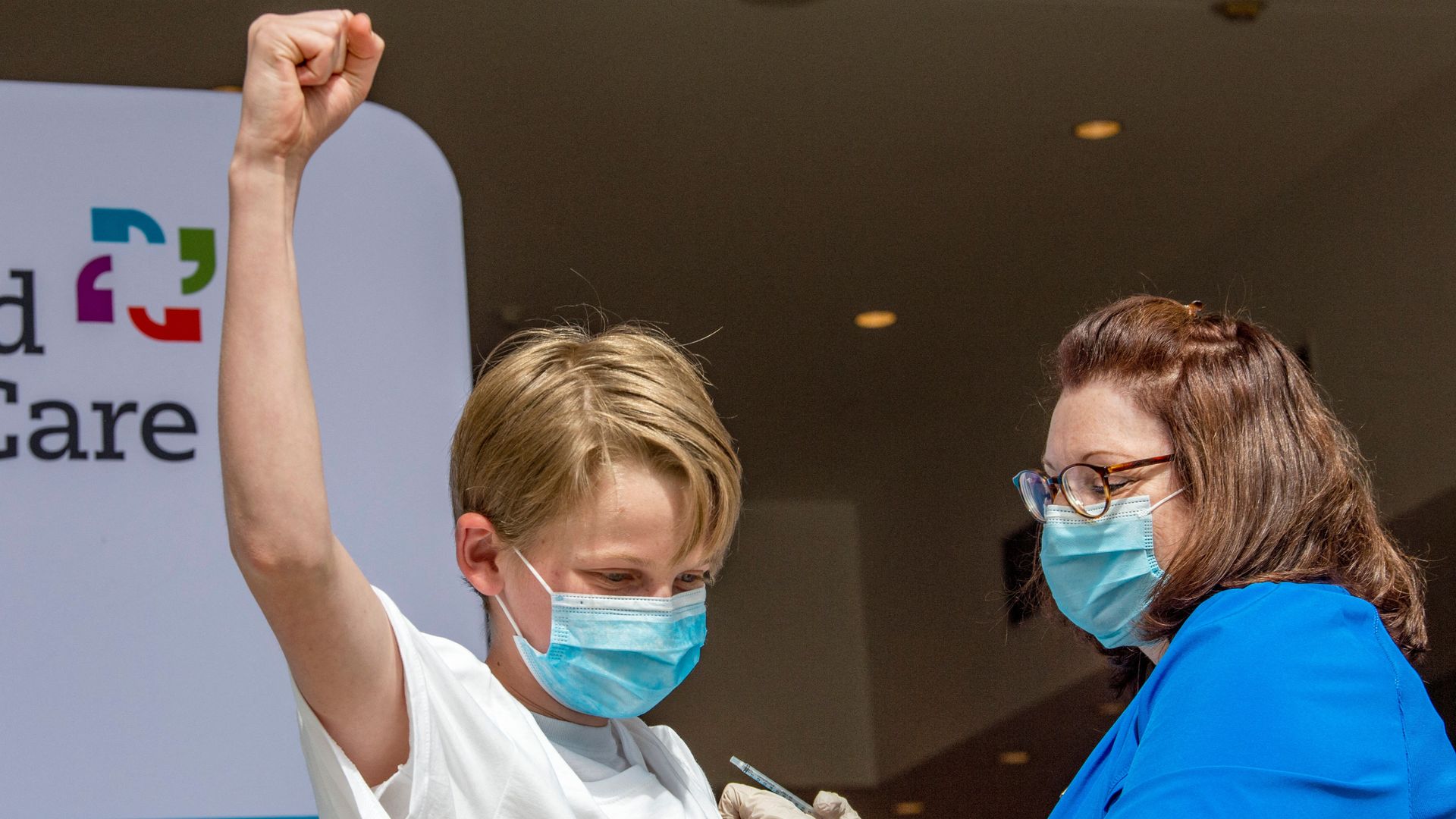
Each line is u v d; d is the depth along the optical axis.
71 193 2.22
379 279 2.32
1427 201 2.87
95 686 2.09
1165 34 2.85
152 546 2.15
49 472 2.13
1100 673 2.55
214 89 2.38
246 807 2.12
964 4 2.79
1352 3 2.92
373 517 2.23
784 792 1.75
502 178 2.55
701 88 2.66
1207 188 2.81
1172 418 1.52
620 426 1.28
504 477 1.30
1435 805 1.35
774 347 2.60
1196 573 1.47
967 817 2.47
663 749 1.47
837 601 2.52
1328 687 1.31
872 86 2.73
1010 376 2.67
